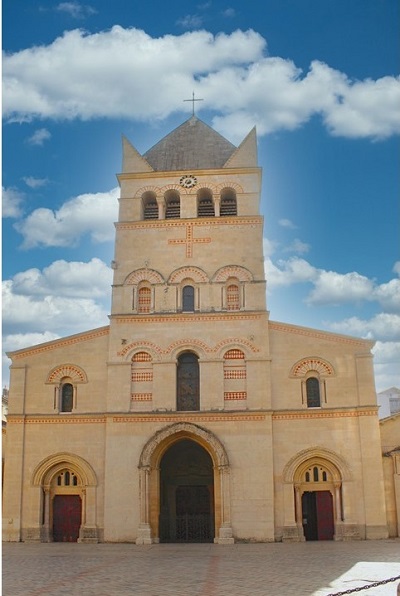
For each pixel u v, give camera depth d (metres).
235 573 26.69
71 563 31.38
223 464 43.94
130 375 46.69
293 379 46.22
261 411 45.00
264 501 43.50
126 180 52.38
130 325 47.78
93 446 45.78
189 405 46.59
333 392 45.72
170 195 52.53
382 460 44.44
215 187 51.69
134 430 45.28
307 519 44.75
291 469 44.28
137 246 50.28
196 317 47.56
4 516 44.84
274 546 40.03
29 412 46.84
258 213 50.78
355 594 20.81
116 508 44.00
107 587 23.14
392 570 27.06
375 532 42.88
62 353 47.94
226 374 46.38
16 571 28.22
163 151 54.84
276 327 47.41
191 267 49.25
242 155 52.06
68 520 45.47
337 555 33.41
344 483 43.84
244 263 49.09
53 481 46.00
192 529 47.75
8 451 46.03
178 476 49.03
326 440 44.69
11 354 48.09
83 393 47.03
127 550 38.53
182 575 26.36
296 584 23.22
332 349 46.50
